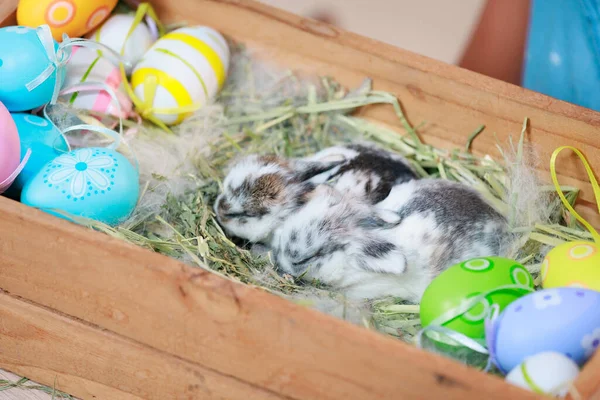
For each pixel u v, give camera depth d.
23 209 0.66
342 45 0.80
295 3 1.07
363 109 0.83
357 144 0.79
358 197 0.76
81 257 0.66
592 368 0.61
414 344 0.68
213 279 0.64
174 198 0.76
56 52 0.74
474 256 0.73
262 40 0.83
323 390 0.65
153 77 0.78
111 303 0.67
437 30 1.05
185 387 0.69
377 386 0.63
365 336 0.62
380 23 1.06
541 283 0.72
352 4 1.08
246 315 0.64
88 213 0.70
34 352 0.72
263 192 0.75
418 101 0.81
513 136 0.78
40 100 0.74
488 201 0.76
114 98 0.76
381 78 0.81
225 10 0.82
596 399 0.61
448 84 0.79
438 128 0.81
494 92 0.77
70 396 0.73
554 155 0.74
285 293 0.71
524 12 0.94
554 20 0.91
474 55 0.94
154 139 0.80
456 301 0.66
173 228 0.73
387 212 0.73
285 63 0.83
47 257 0.67
